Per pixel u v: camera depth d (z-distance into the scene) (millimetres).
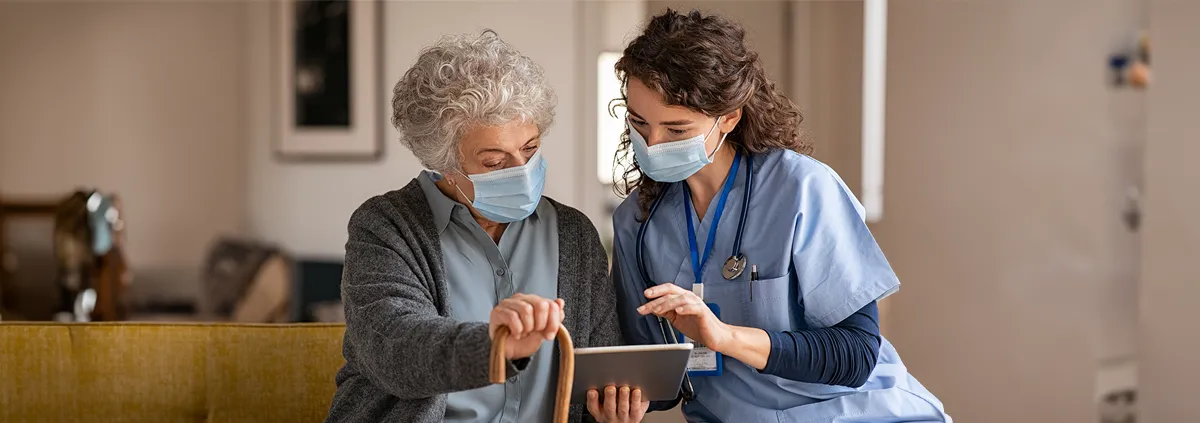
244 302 4910
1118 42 2781
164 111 5879
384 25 4727
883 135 3646
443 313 1603
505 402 1641
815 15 3889
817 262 1665
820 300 1659
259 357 2031
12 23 6016
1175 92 2607
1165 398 2684
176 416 2031
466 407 1631
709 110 1564
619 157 1821
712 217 1746
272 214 5492
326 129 5039
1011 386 3186
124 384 2031
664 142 1604
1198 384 2586
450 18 4438
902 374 1772
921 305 3523
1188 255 2592
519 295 1369
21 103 6023
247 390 2029
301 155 5211
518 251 1682
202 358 2037
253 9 5555
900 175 3574
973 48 3250
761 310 1677
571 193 4129
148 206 5922
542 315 1329
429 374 1392
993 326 3234
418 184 1696
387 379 1471
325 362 2031
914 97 3498
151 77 5891
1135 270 2770
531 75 1564
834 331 1635
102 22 5941
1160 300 2674
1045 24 2996
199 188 5820
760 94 1701
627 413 1574
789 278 1689
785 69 3945
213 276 5219
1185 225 2594
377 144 4758
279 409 2025
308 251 5238
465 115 1502
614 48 5582
